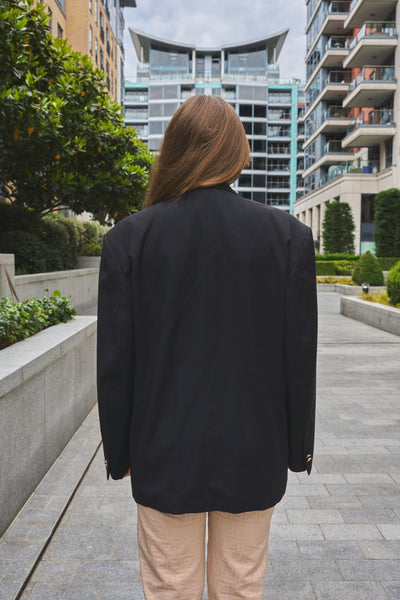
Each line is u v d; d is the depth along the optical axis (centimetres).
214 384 116
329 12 3766
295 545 243
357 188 3156
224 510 114
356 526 261
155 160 130
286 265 118
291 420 122
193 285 117
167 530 122
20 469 269
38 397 301
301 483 316
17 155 920
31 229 1168
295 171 7625
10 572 213
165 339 116
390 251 2794
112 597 203
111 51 4522
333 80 3738
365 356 766
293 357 118
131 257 117
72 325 443
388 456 362
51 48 960
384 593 207
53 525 251
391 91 2931
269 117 7719
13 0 809
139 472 118
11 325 357
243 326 117
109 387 119
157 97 7125
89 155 1103
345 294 1978
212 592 129
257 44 7288
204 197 122
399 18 2875
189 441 114
